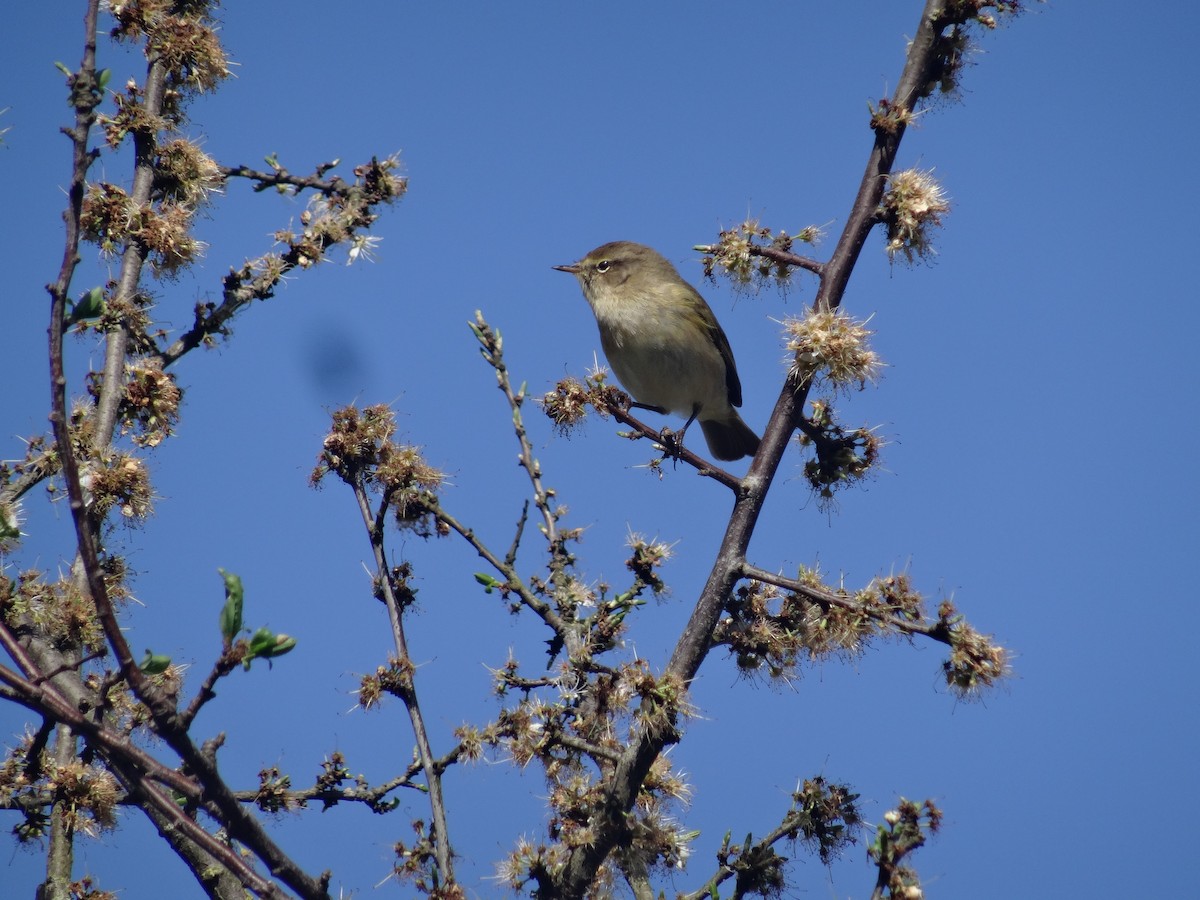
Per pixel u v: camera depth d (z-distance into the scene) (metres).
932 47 9.57
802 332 8.92
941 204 9.05
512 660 10.09
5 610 8.42
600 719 8.95
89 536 6.07
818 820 9.02
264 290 10.89
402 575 10.20
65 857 8.23
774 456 9.09
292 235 11.05
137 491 9.45
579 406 10.05
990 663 8.07
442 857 8.66
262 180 11.44
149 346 10.68
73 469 6.10
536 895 8.55
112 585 9.25
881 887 7.49
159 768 6.26
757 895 8.92
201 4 12.24
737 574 8.78
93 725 6.12
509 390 11.65
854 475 9.90
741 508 8.97
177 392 10.20
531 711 8.95
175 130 11.24
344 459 10.08
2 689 6.02
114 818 8.16
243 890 8.37
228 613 6.11
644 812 9.05
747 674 9.23
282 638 6.16
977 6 9.45
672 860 8.93
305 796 9.84
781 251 9.80
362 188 11.40
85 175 6.47
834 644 8.85
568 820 8.65
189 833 6.36
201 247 10.62
